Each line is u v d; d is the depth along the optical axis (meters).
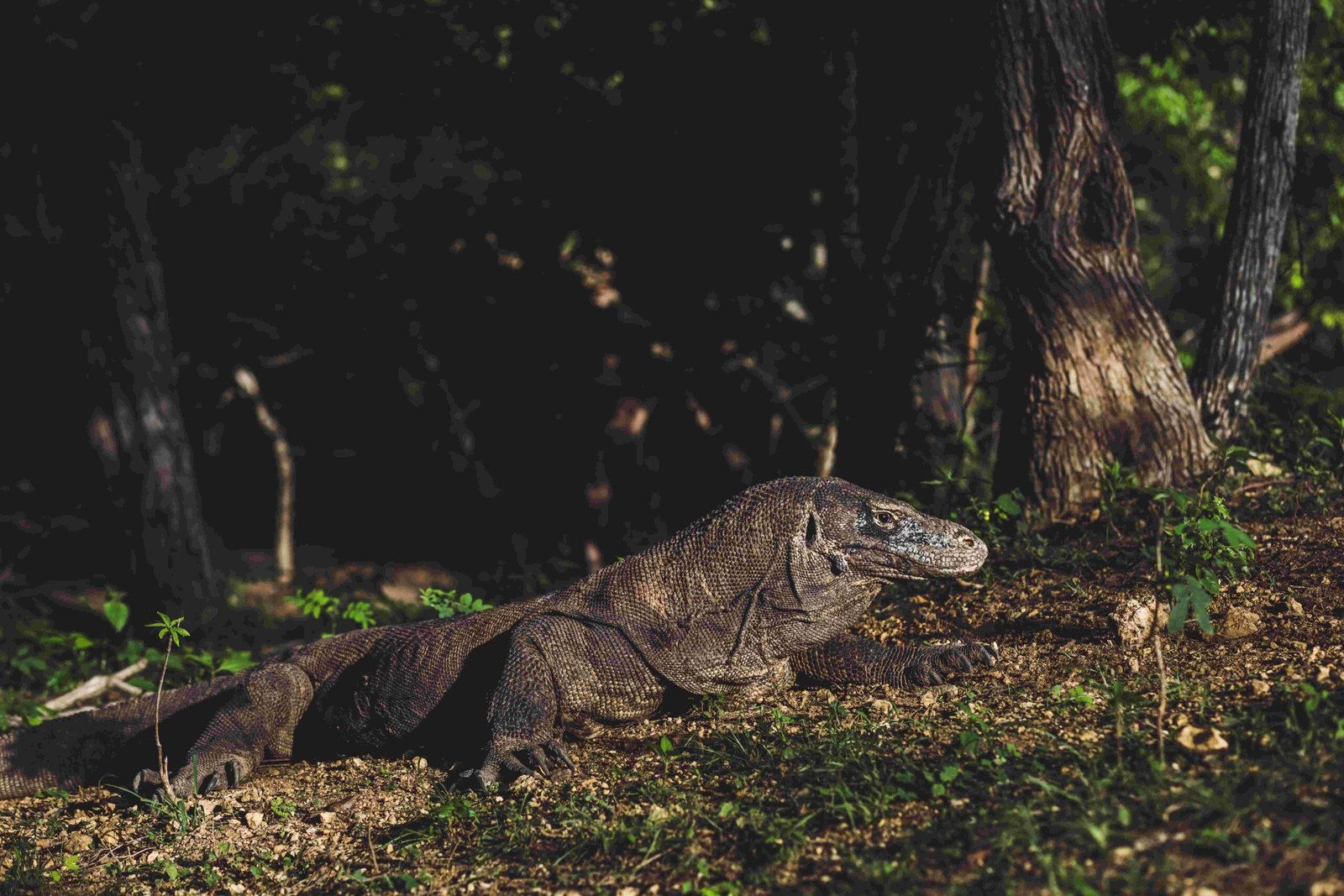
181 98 13.00
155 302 13.50
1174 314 13.23
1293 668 5.24
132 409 13.25
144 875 5.23
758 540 5.84
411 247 14.09
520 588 10.73
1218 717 4.79
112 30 12.15
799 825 4.45
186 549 13.34
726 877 4.32
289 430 20.00
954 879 3.93
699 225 12.16
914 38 9.93
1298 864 3.65
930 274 10.16
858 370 10.31
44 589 14.55
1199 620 5.32
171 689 8.19
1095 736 4.84
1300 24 8.06
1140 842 3.90
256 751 6.20
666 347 14.06
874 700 5.74
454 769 5.77
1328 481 7.38
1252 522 7.01
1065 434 7.77
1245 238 8.20
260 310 15.45
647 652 5.78
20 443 16.06
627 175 12.05
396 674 6.18
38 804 6.38
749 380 14.40
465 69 11.93
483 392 16.20
